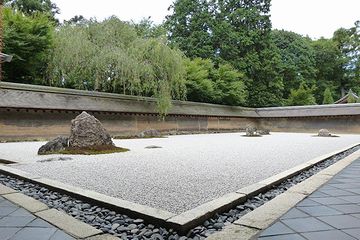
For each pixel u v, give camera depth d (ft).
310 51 133.28
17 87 45.50
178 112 68.69
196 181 13.56
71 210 9.59
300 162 20.01
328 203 9.82
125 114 58.59
